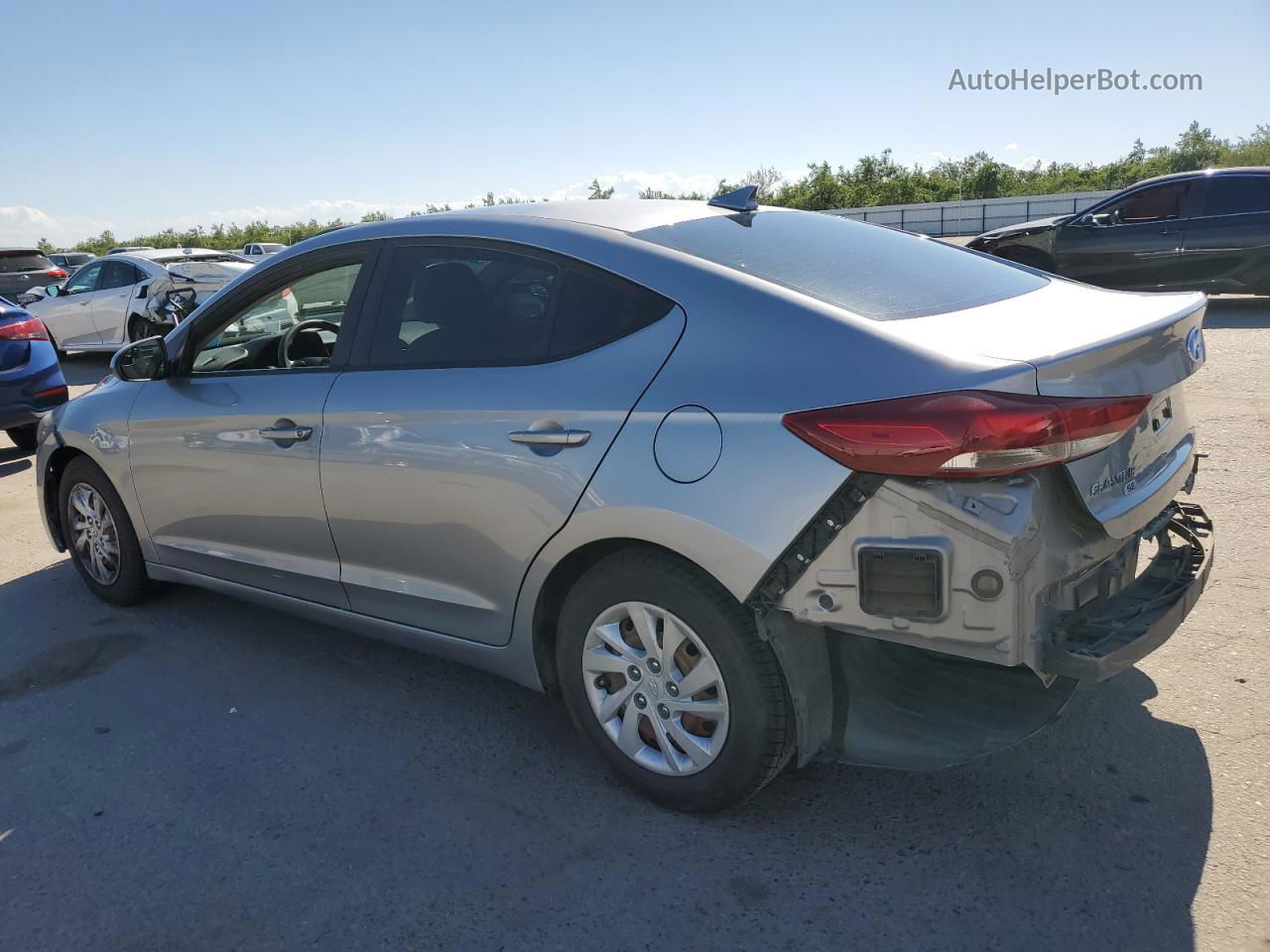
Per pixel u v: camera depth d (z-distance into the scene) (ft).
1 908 8.37
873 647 8.82
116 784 10.21
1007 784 9.38
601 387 8.99
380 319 11.02
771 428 7.97
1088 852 8.36
